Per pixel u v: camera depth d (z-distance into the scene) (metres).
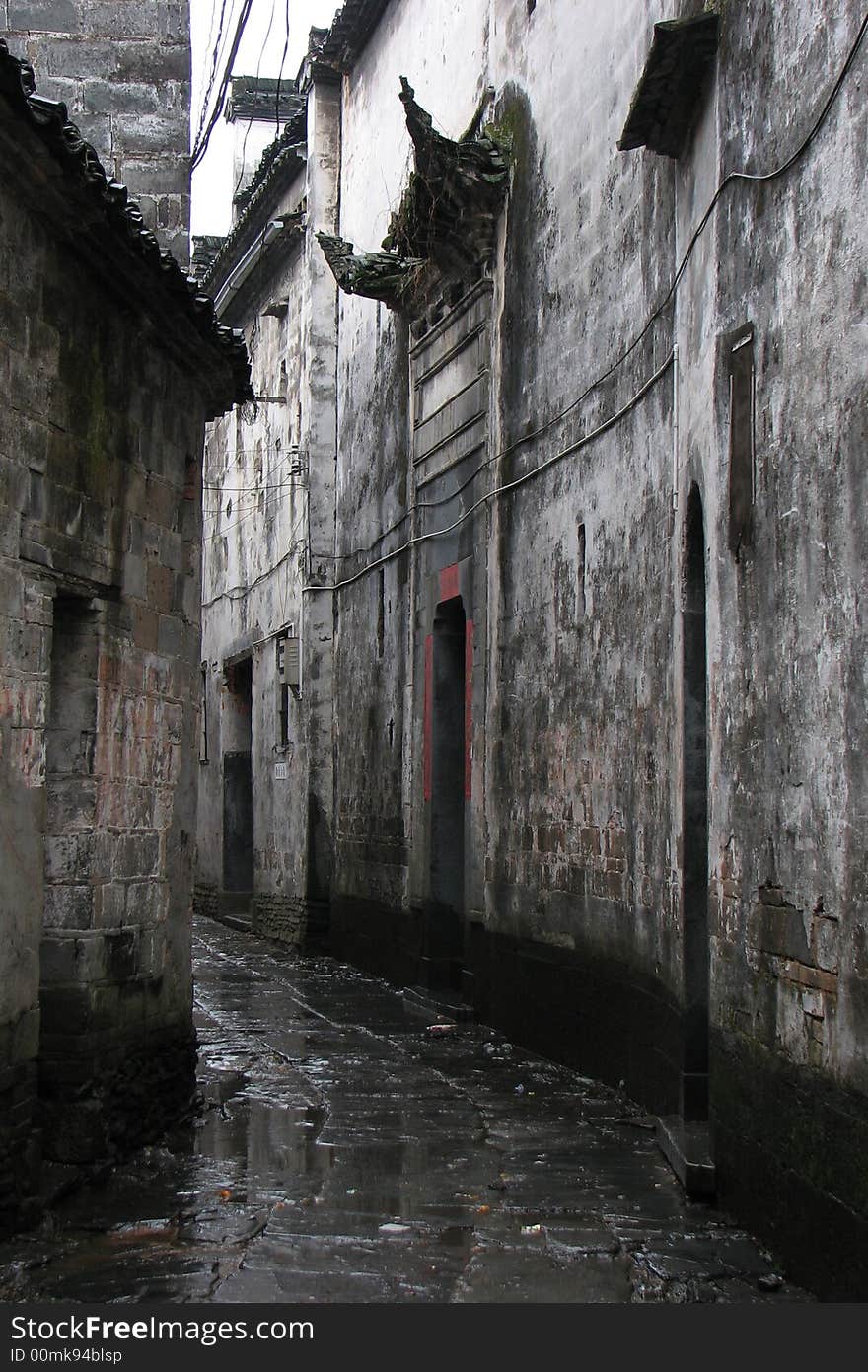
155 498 9.41
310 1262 6.61
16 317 7.34
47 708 8.28
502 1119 9.73
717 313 7.86
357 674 19.27
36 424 7.57
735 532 7.42
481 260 14.17
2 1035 6.97
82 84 10.36
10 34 10.31
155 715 9.37
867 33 5.74
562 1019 11.67
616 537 10.57
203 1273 6.41
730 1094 7.38
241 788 25.94
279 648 22.23
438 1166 8.45
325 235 16.67
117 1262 6.60
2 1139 6.96
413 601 16.66
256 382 24.89
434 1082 11.03
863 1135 5.54
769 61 7.02
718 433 7.80
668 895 9.37
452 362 15.36
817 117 6.33
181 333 9.43
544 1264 6.57
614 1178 8.14
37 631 7.51
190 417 10.12
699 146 8.47
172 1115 9.39
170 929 9.55
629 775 10.24
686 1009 8.88
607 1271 6.46
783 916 6.57
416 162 14.03
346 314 20.31
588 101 11.52
